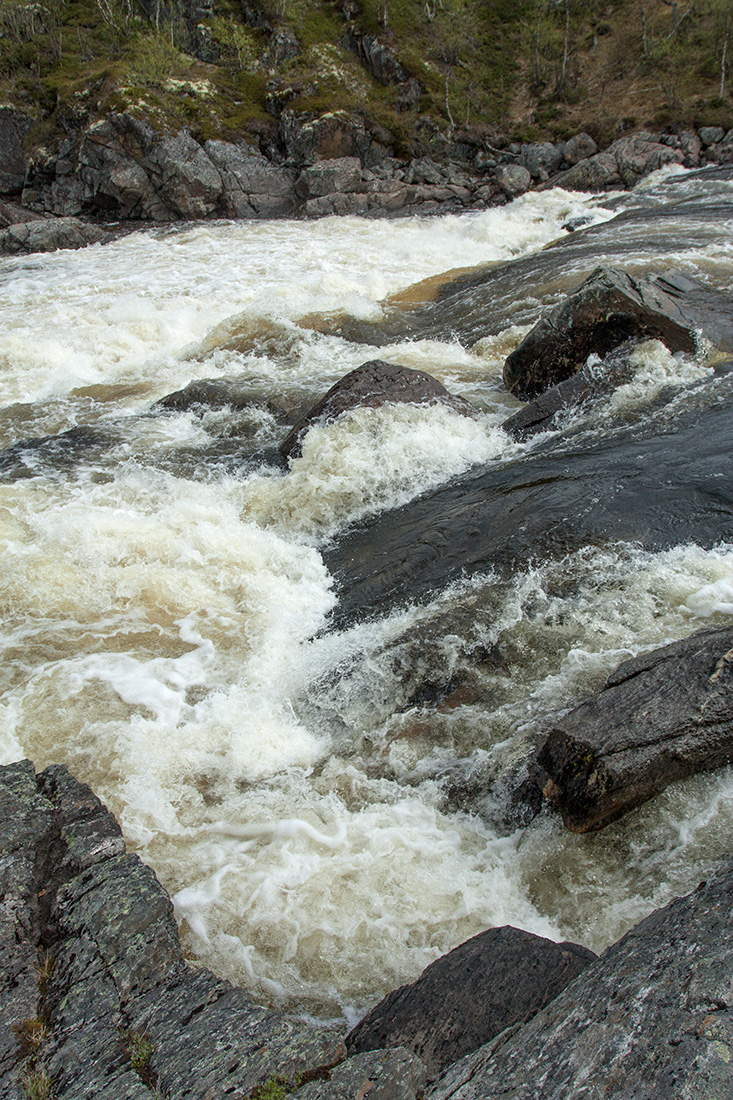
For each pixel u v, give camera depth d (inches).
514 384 412.2
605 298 373.7
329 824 183.8
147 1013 122.3
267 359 526.9
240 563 291.4
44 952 135.0
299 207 1200.8
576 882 161.9
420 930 157.8
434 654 225.8
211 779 200.1
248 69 1330.0
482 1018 126.7
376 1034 129.1
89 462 382.3
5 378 526.6
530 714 200.8
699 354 369.4
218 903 166.1
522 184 1184.8
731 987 98.3
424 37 1384.1
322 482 323.0
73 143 1187.9
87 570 281.9
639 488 273.6
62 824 159.2
